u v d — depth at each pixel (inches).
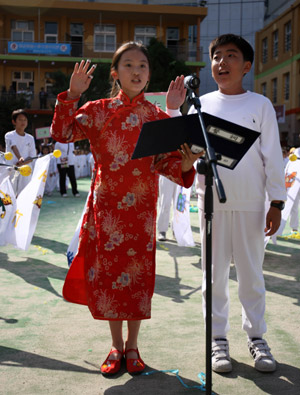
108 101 100.3
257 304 108.6
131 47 100.3
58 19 1167.6
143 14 1151.0
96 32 1183.6
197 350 113.5
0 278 176.1
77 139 102.0
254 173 103.8
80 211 368.5
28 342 117.3
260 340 108.4
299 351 113.2
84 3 1122.0
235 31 1435.8
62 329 125.9
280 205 103.3
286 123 1111.0
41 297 153.6
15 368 103.6
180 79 107.4
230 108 104.7
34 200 177.5
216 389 95.5
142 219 99.4
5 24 1158.3
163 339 120.1
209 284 79.7
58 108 96.2
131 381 98.8
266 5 1445.6
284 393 93.9
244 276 107.0
